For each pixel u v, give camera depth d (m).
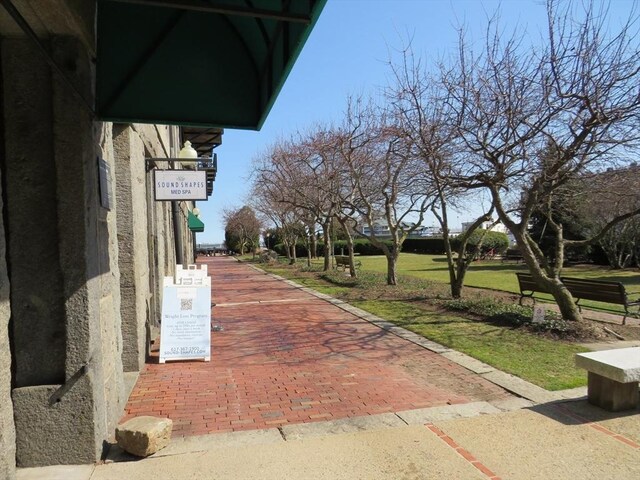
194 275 6.88
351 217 17.89
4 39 3.28
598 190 9.17
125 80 4.14
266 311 11.20
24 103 3.31
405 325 8.80
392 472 3.32
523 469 3.35
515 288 14.95
